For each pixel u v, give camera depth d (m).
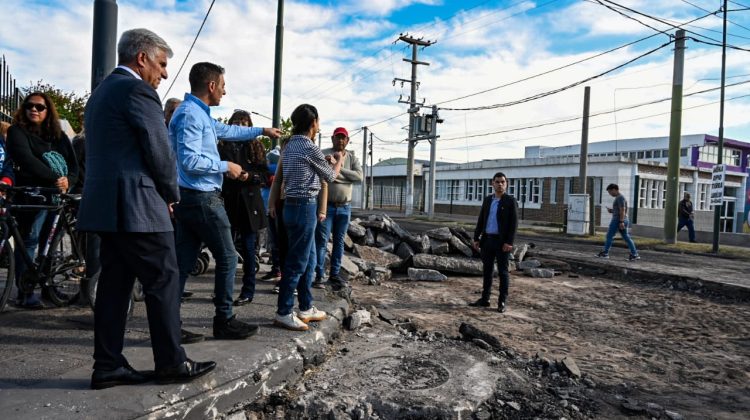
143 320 4.39
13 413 2.52
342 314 5.01
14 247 4.45
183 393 2.89
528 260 11.27
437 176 42.56
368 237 10.41
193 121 3.47
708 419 3.80
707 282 9.26
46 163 4.48
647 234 21.58
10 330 3.96
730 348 5.71
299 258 4.15
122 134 2.69
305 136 4.16
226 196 5.03
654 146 40.41
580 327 6.45
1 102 7.63
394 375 3.89
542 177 32.72
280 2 10.21
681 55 16.75
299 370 3.75
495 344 5.09
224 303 3.84
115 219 2.64
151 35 2.93
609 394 4.15
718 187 15.63
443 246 10.34
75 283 4.77
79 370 3.15
